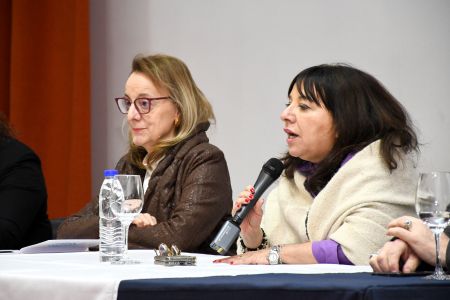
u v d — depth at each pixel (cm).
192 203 445
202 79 686
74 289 223
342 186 361
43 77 750
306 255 335
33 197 509
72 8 743
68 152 741
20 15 749
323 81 373
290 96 384
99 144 743
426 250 266
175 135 481
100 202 322
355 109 370
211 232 454
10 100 750
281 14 638
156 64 479
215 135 675
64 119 743
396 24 570
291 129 379
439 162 545
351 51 595
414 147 380
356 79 376
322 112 372
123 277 226
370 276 226
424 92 555
